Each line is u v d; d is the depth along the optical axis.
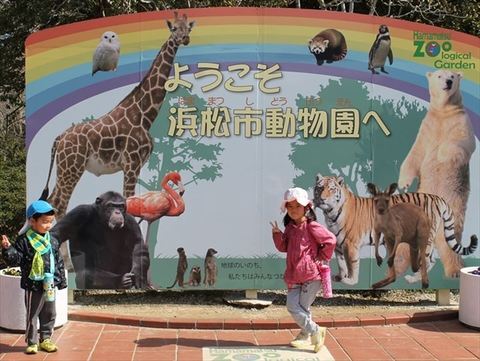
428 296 7.81
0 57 14.40
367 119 7.17
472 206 7.30
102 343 5.88
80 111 7.09
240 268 7.12
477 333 6.30
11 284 6.12
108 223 7.11
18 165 10.73
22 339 5.95
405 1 12.77
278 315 6.88
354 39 7.14
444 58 7.23
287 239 5.67
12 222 9.55
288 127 7.12
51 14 12.98
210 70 7.08
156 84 7.09
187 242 7.12
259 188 7.12
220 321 6.41
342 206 7.18
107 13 12.40
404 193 7.25
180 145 7.11
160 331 6.30
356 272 7.23
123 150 7.11
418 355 5.61
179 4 12.09
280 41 7.09
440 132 7.25
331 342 5.96
